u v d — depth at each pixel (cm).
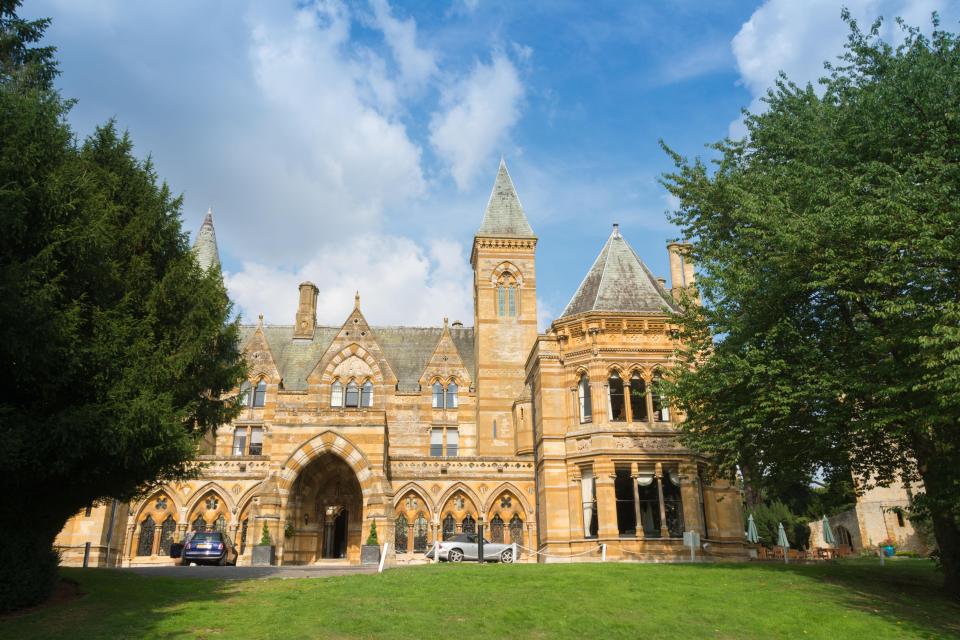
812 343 2472
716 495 3797
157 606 1930
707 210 3094
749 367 2459
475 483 4584
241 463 4512
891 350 2312
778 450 2633
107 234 2012
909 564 3459
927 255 2120
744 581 2430
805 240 2347
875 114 2503
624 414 3856
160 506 4444
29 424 1792
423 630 1756
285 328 6225
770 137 3002
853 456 2725
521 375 5672
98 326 1995
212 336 2361
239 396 2608
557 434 3928
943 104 2377
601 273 4244
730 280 2658
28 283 1712
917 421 2128
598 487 3700
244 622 1789
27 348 1709
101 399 1942
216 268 2588
